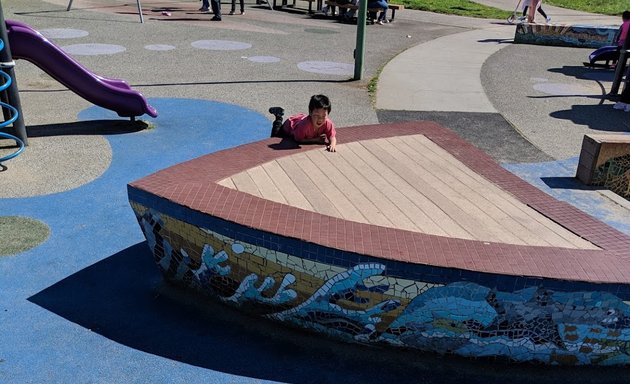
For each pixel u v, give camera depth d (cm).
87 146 758
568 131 920
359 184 467
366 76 1236
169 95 1020
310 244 357
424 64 1381
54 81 1078
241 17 1961
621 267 352
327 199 436
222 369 372
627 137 707
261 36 1642
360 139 570
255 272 390
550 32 1744
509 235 396
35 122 845
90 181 652
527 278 338
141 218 439
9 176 652
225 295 421
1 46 675
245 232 375
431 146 564
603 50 1435
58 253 504
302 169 488
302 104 1005
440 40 1734
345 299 370
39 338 395
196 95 1028
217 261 405
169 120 884
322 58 1402
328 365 378
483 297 349
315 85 1140
